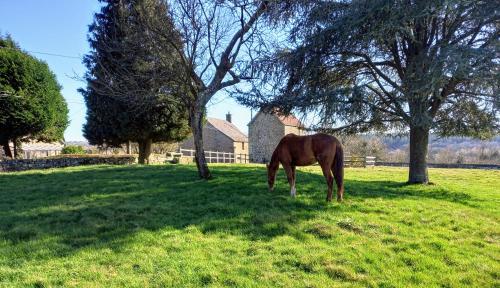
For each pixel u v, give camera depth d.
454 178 19.08
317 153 9.12
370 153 45.75
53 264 5.29
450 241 6.51
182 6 11.73
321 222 7.27
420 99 11.66
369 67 13.94
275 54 13.41
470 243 6.47
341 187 9.04
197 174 13.92
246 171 14.91
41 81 24.64
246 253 5.73
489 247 6.29
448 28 12.25
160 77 12.01
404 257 5.66
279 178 12.59
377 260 5.53
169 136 23.53
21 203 9.32
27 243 6.14
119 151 39.56
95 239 6.35
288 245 6.05
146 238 6.36
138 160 24.22
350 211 8.27
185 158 28.34
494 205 10.03
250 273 5.02
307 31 13.04
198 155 12.64
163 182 12.13
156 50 11.84
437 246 6.20
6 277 4.86
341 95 11.84
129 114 21.17
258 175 13.45
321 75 13.86
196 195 9.78
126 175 14.05
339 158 9.07
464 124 13.44
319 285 4.72
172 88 12.66
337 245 6.11
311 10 12.83
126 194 10.16
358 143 45.59
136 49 12.09
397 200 9.74
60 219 7.64
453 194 11.65
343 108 11.91
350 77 14.81
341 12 12.50
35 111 23.73
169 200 9.36
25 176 14.41
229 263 5.34
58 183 12.41
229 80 12.91
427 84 10.45
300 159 9.32
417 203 9.46
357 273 5.11
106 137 23.12
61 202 9.29
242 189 10.54
